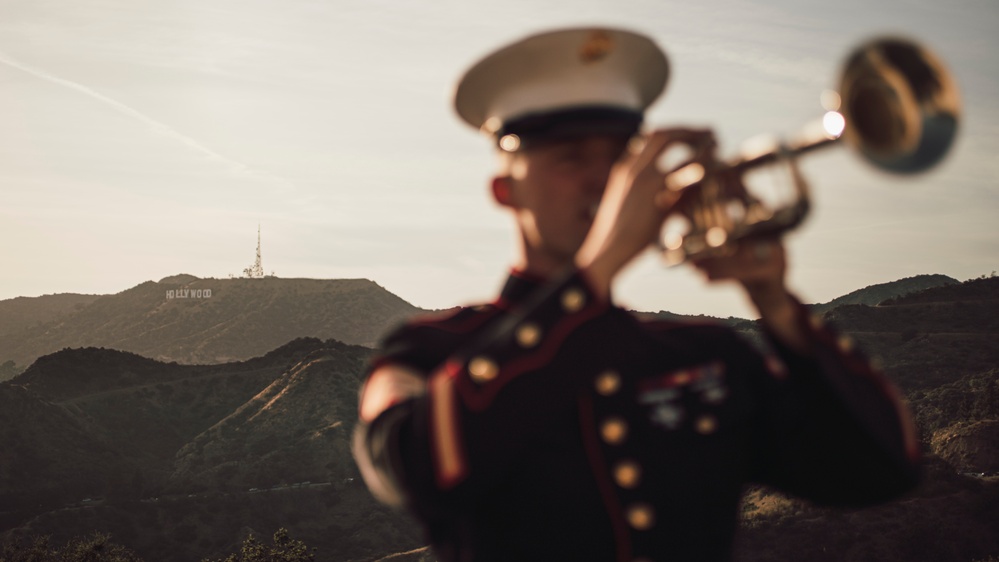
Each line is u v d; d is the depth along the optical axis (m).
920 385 165.50
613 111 2.00
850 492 2.06
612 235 1.70
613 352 1.78
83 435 199.75
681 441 1.92
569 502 1.86
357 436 2.09
